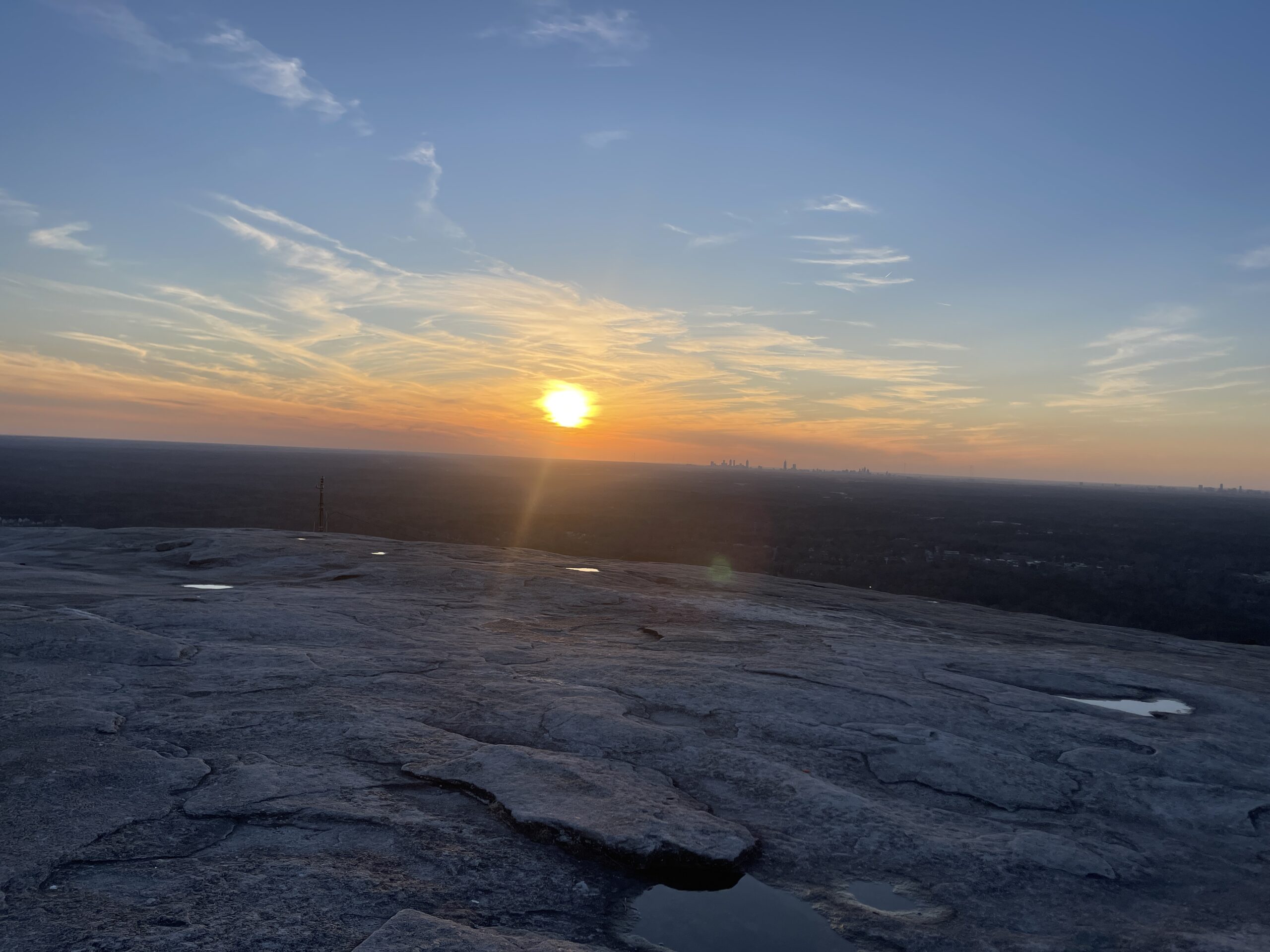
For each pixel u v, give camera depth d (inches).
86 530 584.1
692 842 125.5
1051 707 224.8
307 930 98.7
